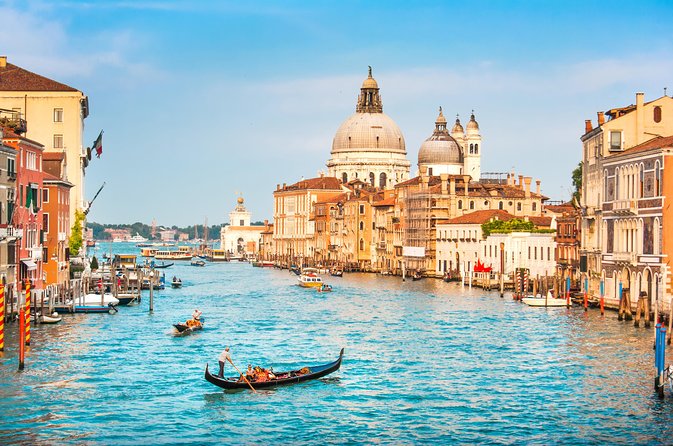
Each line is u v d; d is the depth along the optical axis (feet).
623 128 426.92
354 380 278.46
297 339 361.10
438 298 547.90
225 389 262.88
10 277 374.22
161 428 228.02
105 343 339.77
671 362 293.02
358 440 220.02
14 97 558.97
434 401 253.65
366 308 488.85
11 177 374.02
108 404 248.52
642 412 239.30
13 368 289.53
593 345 325.62
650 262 374.22
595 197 447.01
